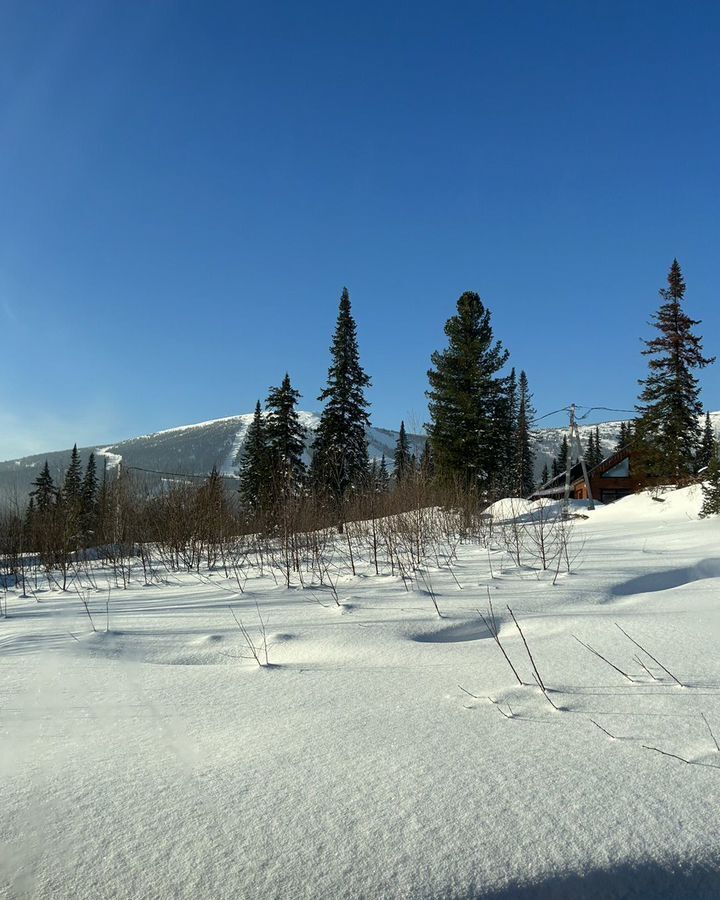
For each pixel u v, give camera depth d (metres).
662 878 1.55
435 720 2.55
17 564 11.77
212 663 3.79
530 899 1.47
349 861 1.54
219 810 1.78
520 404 41.53
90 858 1.55
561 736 2.34
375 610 5.03
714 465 15.10
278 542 10.20
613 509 21.45
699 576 6.45
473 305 28.73
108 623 5.07
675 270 28.41
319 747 2.26
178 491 12.65
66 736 2.43
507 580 6.25
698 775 1.99
